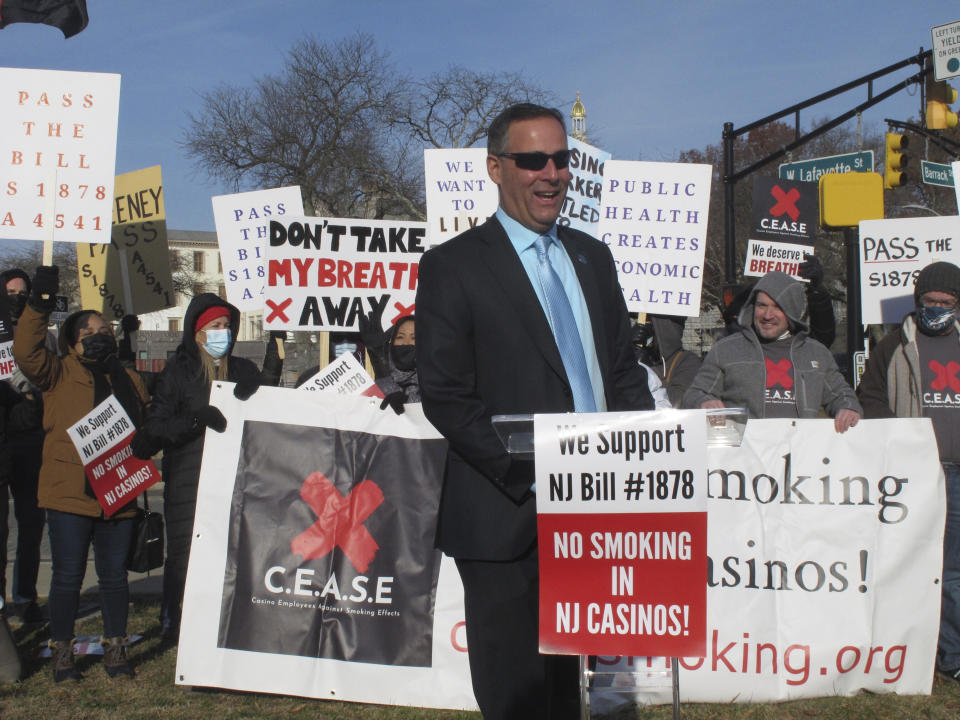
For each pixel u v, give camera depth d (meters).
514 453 2.45
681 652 2.37
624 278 6.66
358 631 4.42
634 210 6.68
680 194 6.64
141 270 8.35
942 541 4.39
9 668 4.72
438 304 2.53
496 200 7.03
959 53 11.84
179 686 4.62
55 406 4.80
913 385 4.92
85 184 5.91
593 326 2.69
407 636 4.41
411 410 4.57
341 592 4.45
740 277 31.02
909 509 4.39
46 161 5.88
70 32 6.75
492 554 2.50
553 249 2.70
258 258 7.18
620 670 4.33
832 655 4.35
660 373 6.45
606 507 2.40
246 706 4.35
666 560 2.38
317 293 6.02
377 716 4.23
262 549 4.48
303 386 5.16
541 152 2.54
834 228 9.50
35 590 5.94
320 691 4.38
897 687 4.38
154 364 41.62
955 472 4.72
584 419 2.41
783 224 10.63
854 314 9.37
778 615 4.38
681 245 6.64
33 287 4.70
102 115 5.93
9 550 8.55
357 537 4.49
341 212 37.94
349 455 4.56
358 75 35.75
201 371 4.98
